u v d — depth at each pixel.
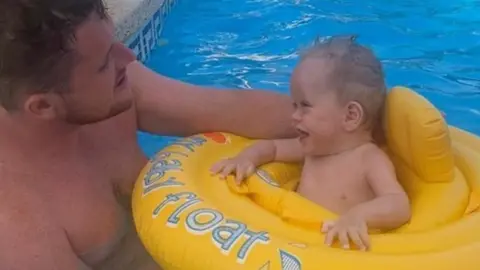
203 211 0.97
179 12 2.64
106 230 1.06
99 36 0.93
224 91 1.27
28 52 0.87
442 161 1.03
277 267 0.86
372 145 1.14
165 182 1.06
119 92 1.02
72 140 1.05
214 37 2.43
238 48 2.33
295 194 1.03
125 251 1.09
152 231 0.97
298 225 0.97
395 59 2.21
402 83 2.05
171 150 1.17
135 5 2.09
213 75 2.16
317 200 1.14
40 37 0.87
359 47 1.15
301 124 1.16
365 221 0.96
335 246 0.93
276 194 1.03
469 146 1.17
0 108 0.97
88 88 0.95
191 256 0.91
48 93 0.93
